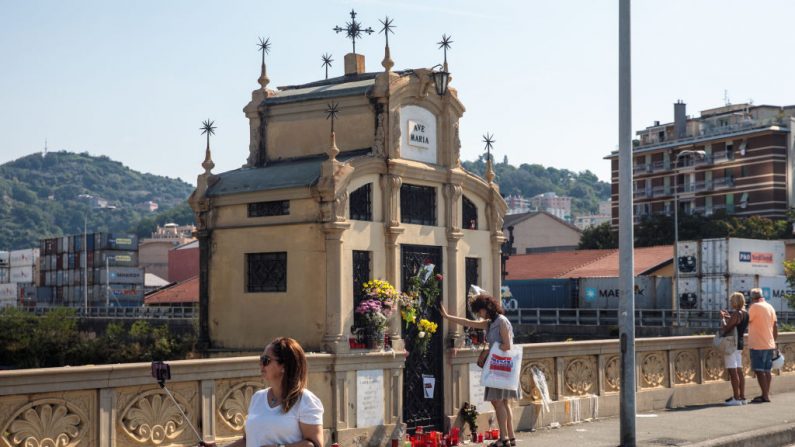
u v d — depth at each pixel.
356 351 10.68
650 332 47.50
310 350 10.66
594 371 14.33
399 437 11.03
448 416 11.93
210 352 11.48
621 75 11.55
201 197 11.59
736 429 12.93
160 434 8.59
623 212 11.50
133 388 8.42
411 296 11.43
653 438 12.09
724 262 50.62
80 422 8.03
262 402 5.43
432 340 11.91
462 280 12.37
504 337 11.12
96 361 42.97
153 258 135.75
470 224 12.68
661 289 54.41
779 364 16.73
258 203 11.22
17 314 55.09
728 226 81.75
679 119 104.44
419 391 11.66
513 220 112.62
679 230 84.75
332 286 10.57
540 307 58.69
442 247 12.11
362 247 10.95
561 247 102.50
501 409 11.15
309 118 12.02
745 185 94.06
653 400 15.33
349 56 12.72
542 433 12.69
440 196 12.15
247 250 11.25
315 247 10.69
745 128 95.25
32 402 7.68
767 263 52.50
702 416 14.37
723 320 16.25
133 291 93.50
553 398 13.53
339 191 10.59
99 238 93.25
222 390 9.19
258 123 12.45
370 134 11.50
